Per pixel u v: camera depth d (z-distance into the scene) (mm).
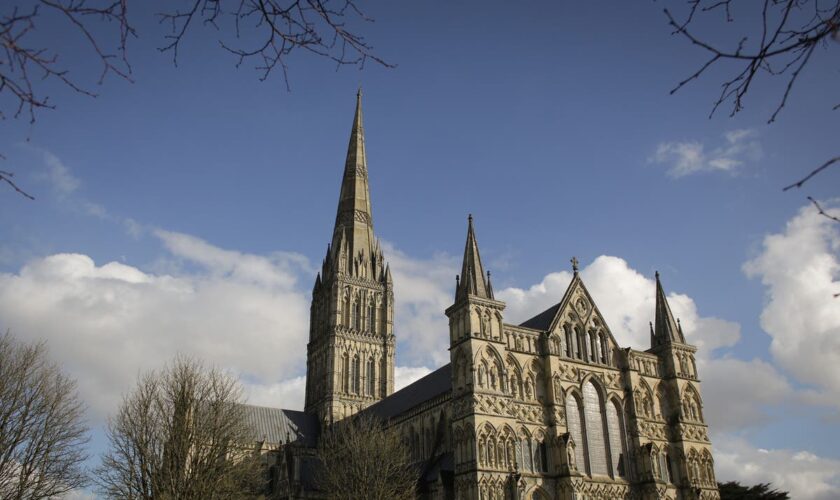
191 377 63250
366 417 119438
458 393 79625
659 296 100750
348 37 11070
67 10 8469
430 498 81688
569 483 76688
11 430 56312
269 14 10656
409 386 120062
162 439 59188
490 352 80625
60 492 58156
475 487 72938
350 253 150750
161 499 55469
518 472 75062
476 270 85062
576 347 89062
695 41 9422
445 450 90188
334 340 138000
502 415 77688
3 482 54938
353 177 163250
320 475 98812
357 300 145250
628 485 83812
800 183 8570
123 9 8883
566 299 90688
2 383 56500
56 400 59469
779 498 109562
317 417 136000
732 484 111312
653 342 98750
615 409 88562
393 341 145125
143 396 60562
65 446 59281
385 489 79312
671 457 90062
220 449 61844
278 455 111938
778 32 8938
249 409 128250
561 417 81812
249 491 72438
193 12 10055
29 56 8438
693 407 94000
